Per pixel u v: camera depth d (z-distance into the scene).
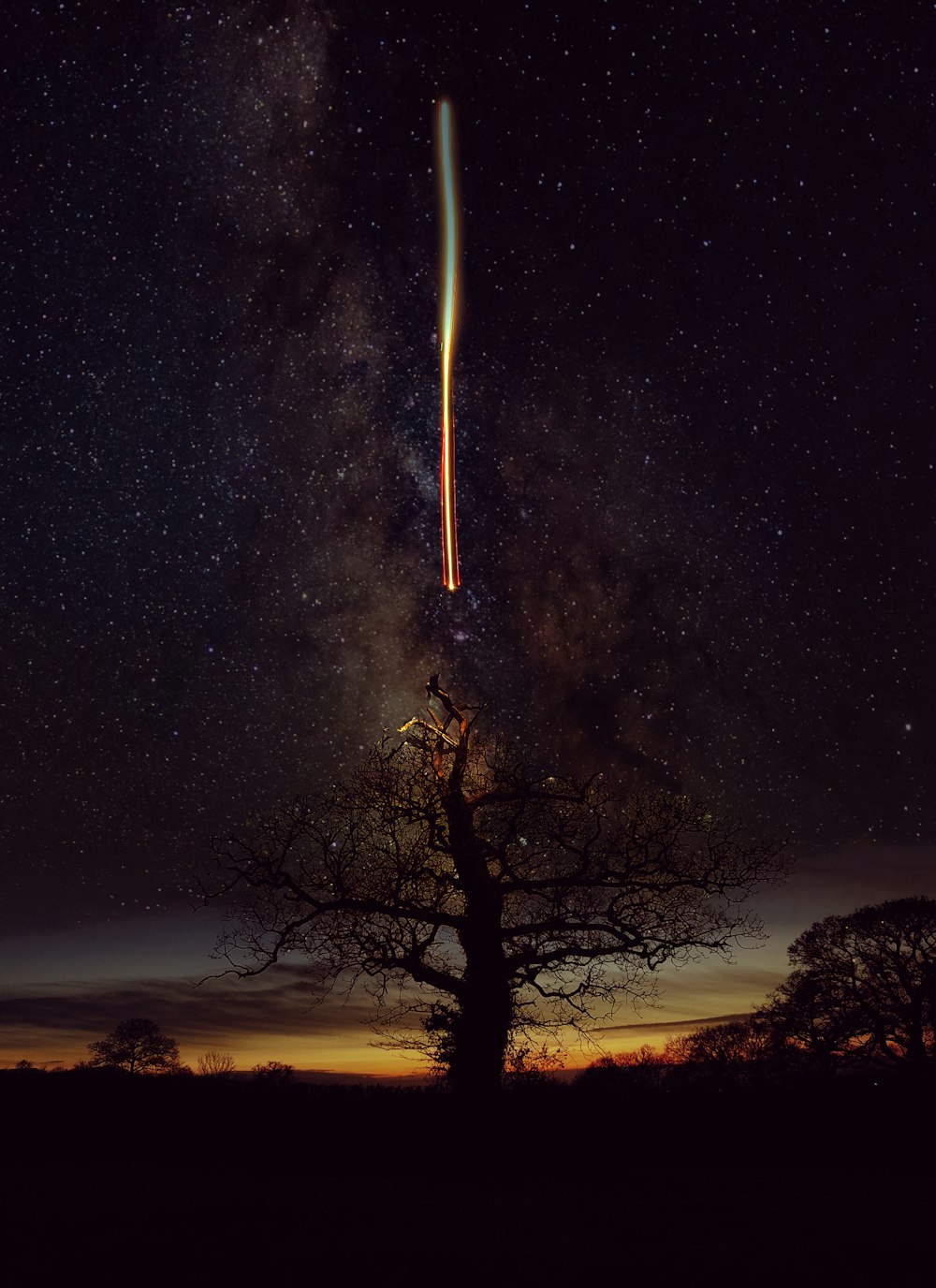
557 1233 8.47
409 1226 8.65
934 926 22.77
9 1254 7.52
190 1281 6.91
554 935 16.22
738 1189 11.00
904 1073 19.11
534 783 16.58
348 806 16.25
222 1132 13.44
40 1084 14.47
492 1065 14.94
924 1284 7.00
